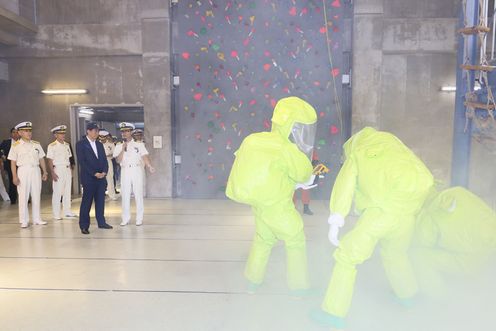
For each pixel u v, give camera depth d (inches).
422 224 123.4
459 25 173.3
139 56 346.3
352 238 102.1
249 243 189.0
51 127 360.2
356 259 101.3
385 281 136.6
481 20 153.3
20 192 227.6
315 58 318.7
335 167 320.5
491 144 171.5
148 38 331.3
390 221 99.7
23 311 116.0
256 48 324.5
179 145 340.5
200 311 115.0
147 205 304.5
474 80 167.9
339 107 289.6
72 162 277.0
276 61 323.0
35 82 357.4
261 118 327.6
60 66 354.0
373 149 105.9
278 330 102.9
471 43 166.4
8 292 130.4
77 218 256.5
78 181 368.2
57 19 346.9
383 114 332.8
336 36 315.3
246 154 112.8
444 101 328.5
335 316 102.3
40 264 159.2
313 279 138.1
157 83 332.8
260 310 115.0
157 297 125.5
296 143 114.6
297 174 112.2
